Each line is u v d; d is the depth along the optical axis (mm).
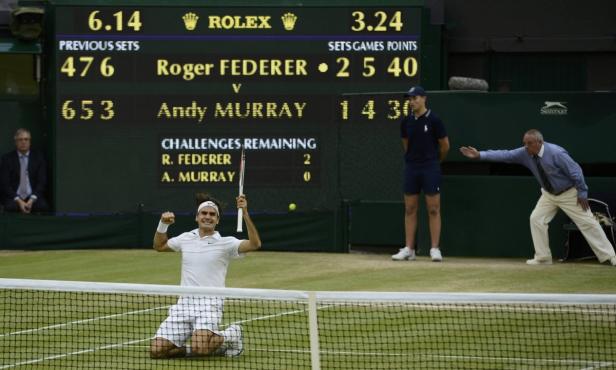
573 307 30438
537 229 39969
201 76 45562
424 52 46844
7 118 47938
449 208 42438
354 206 44594
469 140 42156
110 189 45906
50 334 27531
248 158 45688
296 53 45562
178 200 45844
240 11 45469
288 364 23922
